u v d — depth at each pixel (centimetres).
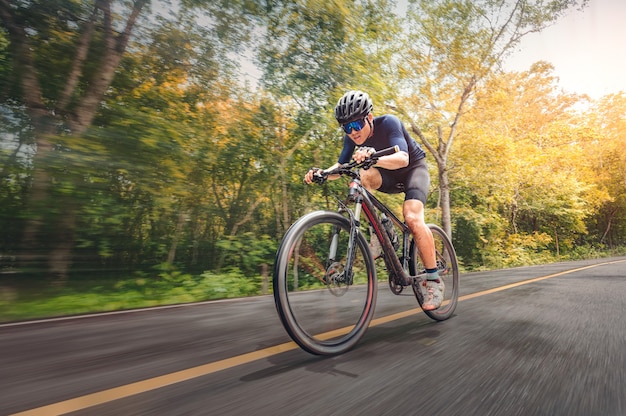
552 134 2427
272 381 167
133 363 195
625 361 194
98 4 594
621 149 3275
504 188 1792
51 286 498
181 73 707
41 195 512
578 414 135
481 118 1553
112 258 619
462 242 1900
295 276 212
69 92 577
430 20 1283
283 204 862
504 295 428
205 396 150
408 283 274
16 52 547
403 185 296
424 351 213
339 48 863
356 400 146
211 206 759
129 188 613
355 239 236
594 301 381
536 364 189
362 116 252
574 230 2909
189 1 668
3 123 523
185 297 565
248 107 800
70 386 162
